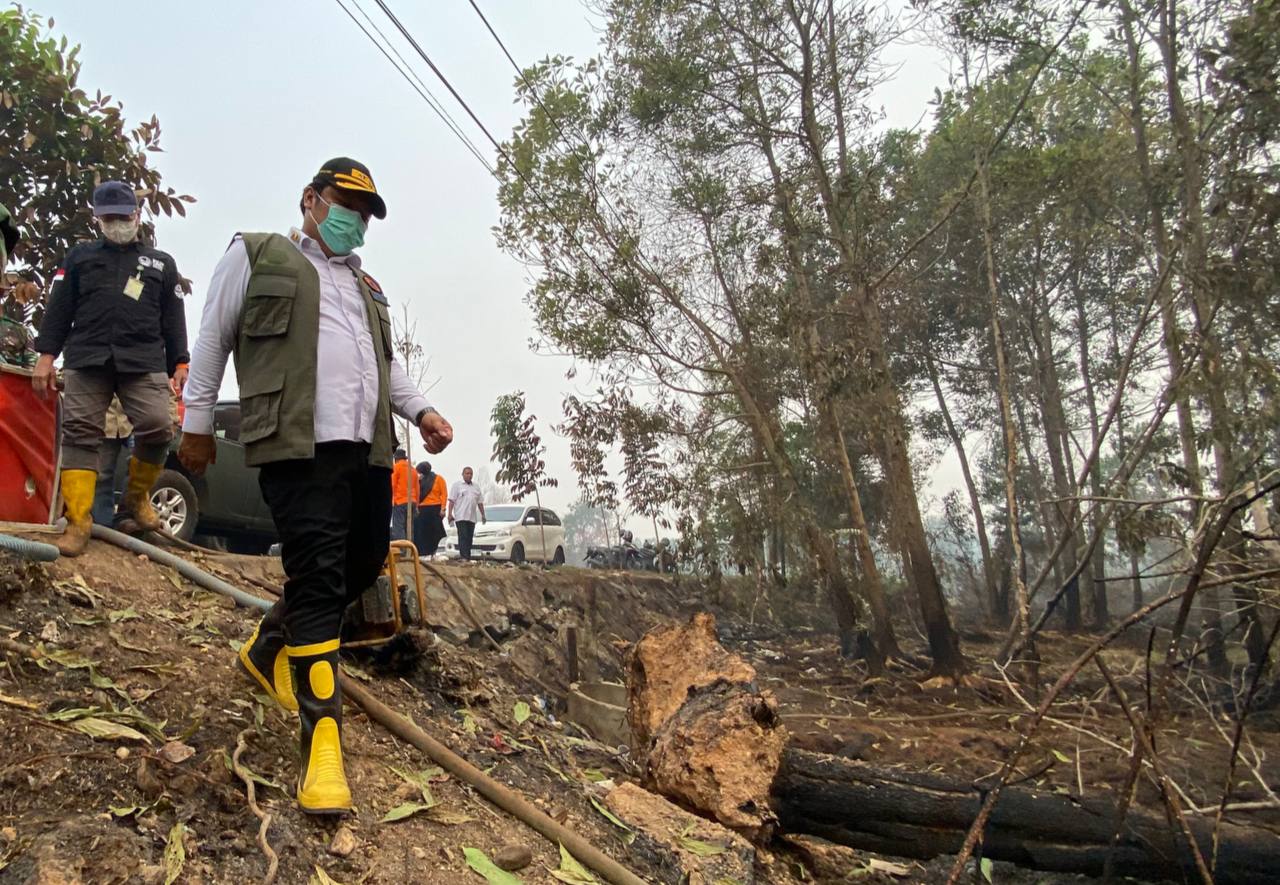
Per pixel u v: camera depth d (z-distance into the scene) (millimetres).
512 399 13867
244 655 3232
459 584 9992
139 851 2258
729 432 14242
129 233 4395
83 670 3045
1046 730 8227
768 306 13266
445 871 2750
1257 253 8266
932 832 4672
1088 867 4535
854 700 11359
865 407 13234
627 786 4113
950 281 19547
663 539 16328
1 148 8484
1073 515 11031
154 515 4836
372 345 3047
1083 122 14117
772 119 13758
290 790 2775
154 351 4379
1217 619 8719
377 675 4051
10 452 3961
